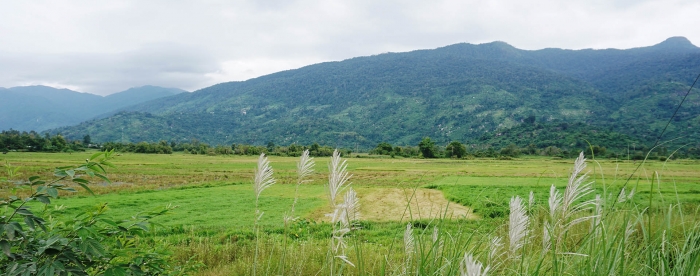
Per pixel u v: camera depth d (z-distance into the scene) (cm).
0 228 273
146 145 17512
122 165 8912
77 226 310
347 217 212
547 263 231
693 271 213
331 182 205
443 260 243
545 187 3712
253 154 17500
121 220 362
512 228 198
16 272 279
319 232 1445
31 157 10506
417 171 8225
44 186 303
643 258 250
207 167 9075
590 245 232
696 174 5100
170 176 6894
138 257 378
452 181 5425
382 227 2000
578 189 188
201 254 1062
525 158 14175
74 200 3606
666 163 248
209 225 2561
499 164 10550
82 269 308
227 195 4425
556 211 197
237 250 1116
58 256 298
